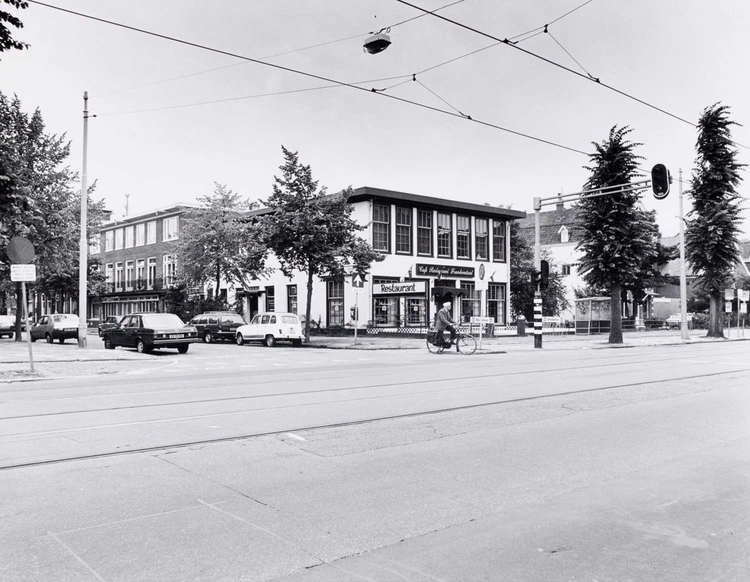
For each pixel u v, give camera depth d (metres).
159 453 6.76
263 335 30.39
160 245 52.66
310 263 30.22
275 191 30.27
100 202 34.41
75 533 4.41
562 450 6.91
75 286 44.38
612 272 29.67
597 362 18.36
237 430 7.96
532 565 3.97
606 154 29.11
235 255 40.31
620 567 3.96
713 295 36.12
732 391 11.49
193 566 3.90
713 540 4.41
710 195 35.19
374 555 4.09
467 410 9.38
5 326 44.06
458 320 36.69
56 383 13.73
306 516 4.79
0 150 15.69
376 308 37.03
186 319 42.75
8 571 3.80
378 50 14.96
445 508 5.00
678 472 6.09
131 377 15.01
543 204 27.27
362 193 36.22
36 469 6.12
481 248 43.31
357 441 7.33
